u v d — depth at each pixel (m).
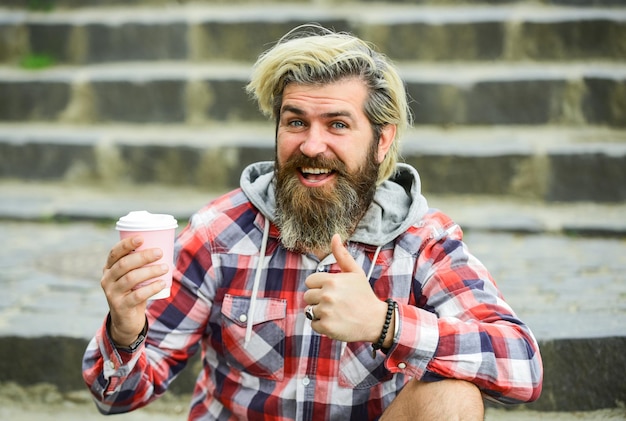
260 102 1.74
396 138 1.76
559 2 5.20
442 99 4.56
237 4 5.50
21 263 3.28
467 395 1.54
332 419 1.67
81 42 5.20
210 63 5.14
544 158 4.10
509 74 4.59
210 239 1.73
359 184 1.66
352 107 1.61
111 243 3.60
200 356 2.50
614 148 4.10
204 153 4.36
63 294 2.91
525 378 1.57
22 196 4.27
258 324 1.68
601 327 2.46
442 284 1.68
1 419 2.44
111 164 4.46
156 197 4.28
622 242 3.55
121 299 1.46
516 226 3.66
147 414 2.50
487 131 4.53
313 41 1.62
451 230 1.76
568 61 4.89
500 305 1.67
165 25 5.12
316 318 1.51
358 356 1.65
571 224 3.66
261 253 1.71
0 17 5.31
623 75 4.48
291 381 1.68
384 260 1.71
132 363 1.56
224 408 1.76
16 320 2.63
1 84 4.83
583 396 2.40
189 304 1.72
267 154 4.31
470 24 4.90
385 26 4.95
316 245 1.66
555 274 3.05
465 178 4.14
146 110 4.80
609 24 4.84
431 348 1.53
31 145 4.50
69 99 4.82
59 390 2.55
